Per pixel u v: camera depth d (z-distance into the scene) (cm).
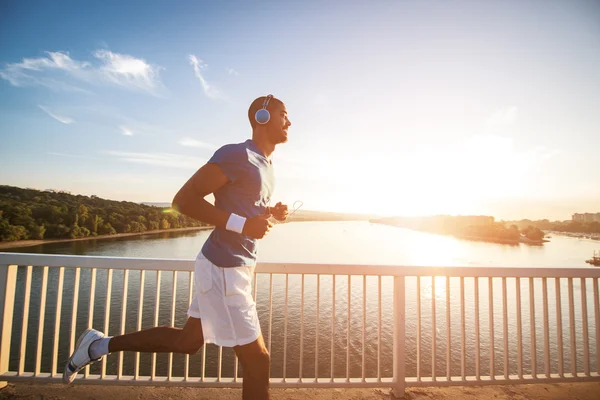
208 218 125
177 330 150
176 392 224
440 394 231
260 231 123
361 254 11519
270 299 227
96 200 12238
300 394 227
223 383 223
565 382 237
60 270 223
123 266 220
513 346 3638
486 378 235
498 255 10612
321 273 229
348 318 232
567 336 3659
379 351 234
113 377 225
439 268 235
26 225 8356
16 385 225
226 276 130
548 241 14388
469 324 4356
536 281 5478
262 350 133
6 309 220
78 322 3888
